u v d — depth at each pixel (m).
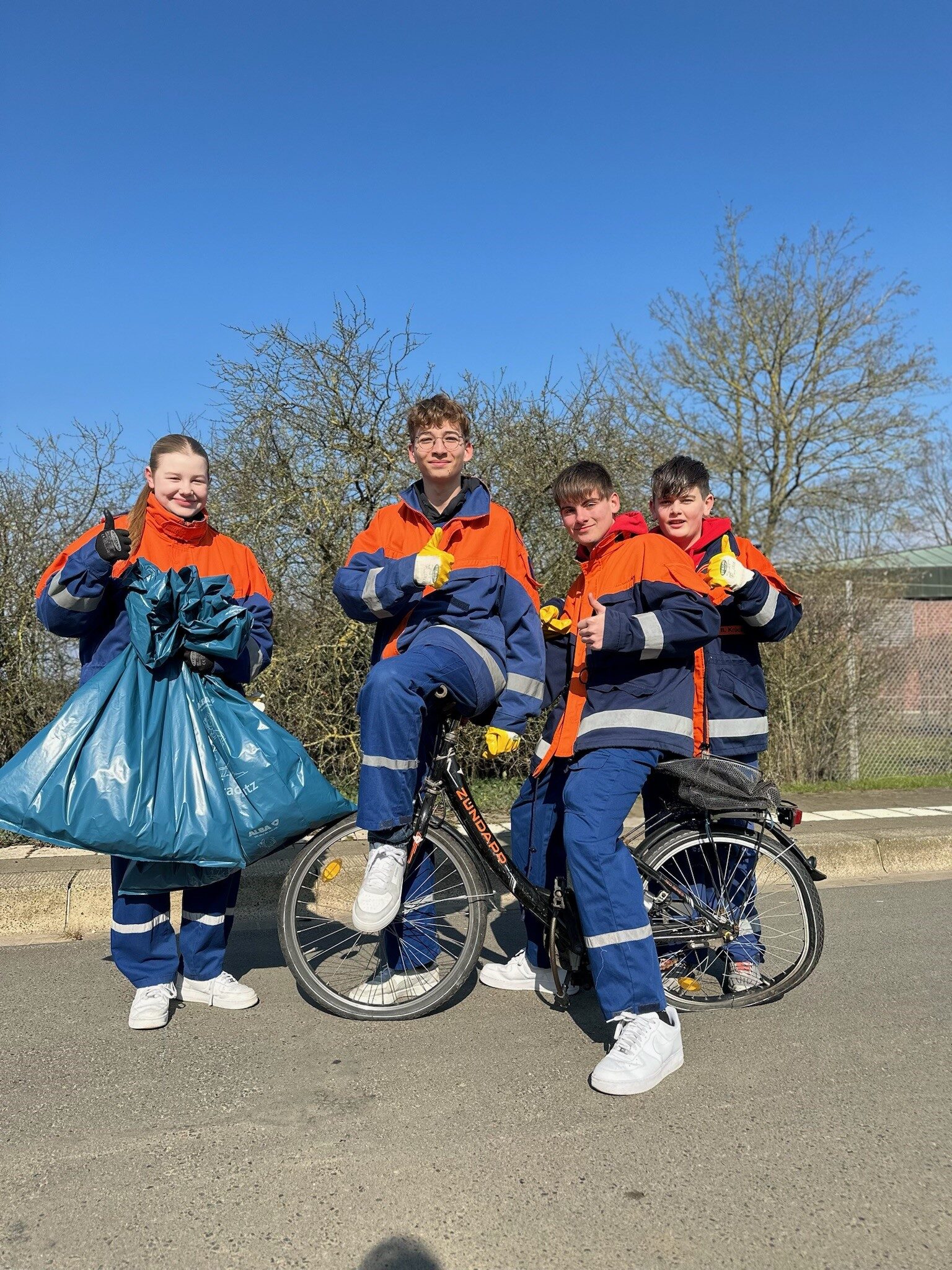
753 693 3.46
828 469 18.48
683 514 3.41
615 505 3.45
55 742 2.92
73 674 6.90
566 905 3.18
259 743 3.12
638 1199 2.17
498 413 7.60
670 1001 3.33
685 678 3.13
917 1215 2.12
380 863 3.03
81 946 4.16
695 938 3.28
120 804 2.88
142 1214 2.12
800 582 8.84
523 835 3.44
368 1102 2.65
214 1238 2.04
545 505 7.62
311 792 3.12
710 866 3.37
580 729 3.15
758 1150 2.39
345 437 7.32
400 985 3.37
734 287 18.91
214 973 3.40
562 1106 2.62
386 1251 1.99
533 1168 2.30
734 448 18.64
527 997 3.54
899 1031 3.17
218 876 3.13
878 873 5.64
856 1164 2.33
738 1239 2.03
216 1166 2.32
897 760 8.76
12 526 6.85
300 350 7.07
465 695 3.13
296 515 7.20
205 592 3.16
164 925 3.27
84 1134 2.48
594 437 7.71
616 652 2.91
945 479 31.02
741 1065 2.90
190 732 3.05
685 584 2.97
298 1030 3.19
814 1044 3.06
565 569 7.56
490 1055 2.98
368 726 2.97
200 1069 2.87
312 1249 2.00
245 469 7.17
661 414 18.08
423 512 3.37
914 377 18.11
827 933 4.32
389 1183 2.24
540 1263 1.95
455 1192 2.20
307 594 7.23
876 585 8.92
